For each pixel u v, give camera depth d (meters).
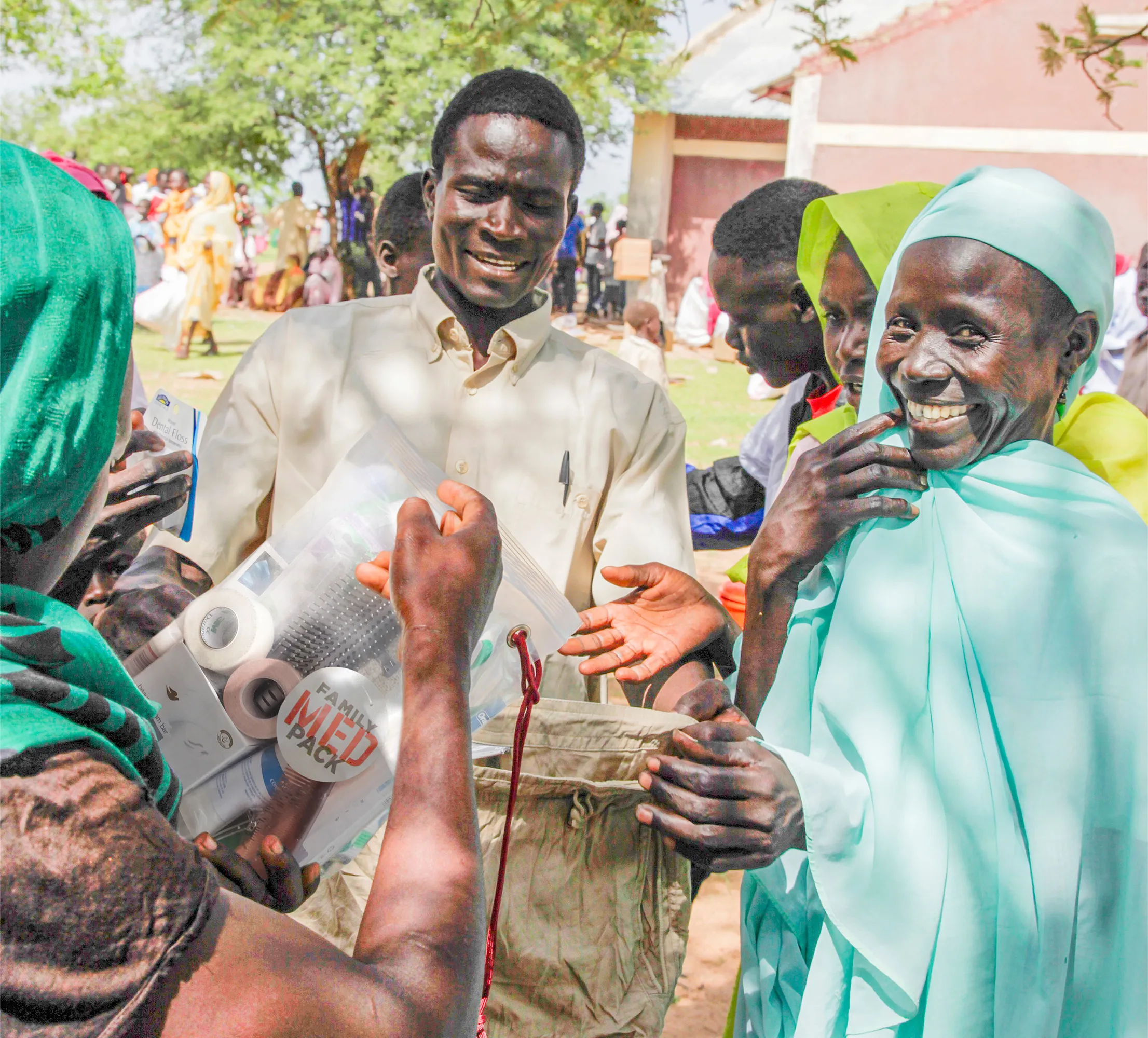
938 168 18.47
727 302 3.24
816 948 1.85
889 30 18.14
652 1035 1.94
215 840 1.36
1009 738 1.75
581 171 2.31
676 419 2.43
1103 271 1.83
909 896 1.72
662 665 2.10
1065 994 1.75
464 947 1.05
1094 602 1.75
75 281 1.01
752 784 1.69
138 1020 0.89
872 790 1.76
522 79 2.20
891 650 1.80
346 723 1.46
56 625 1.01
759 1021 2.04
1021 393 1.79
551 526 2.29
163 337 15.52
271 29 20.78
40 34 21.33
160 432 2.04
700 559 8.35
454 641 1.20
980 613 1.77
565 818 1.83
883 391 2.03
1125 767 1.73
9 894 0.86
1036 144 17.95
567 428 2.32
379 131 20.56
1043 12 17.70
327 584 1.51
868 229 2.33
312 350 2.32
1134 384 5.09
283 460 2.31
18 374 0.99
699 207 23.34
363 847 1.67
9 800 0.87
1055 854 1.71
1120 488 2.02
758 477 3.47
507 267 2.20
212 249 14.92
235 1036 0.90
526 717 1.53
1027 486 1.82
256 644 1.49
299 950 0.96
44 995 0.86
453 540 1.27
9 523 1.01
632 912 1.89
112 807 0.91
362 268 19.64
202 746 1.48
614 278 22.91
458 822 1.11
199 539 2.23
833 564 1.97
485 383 2.32
